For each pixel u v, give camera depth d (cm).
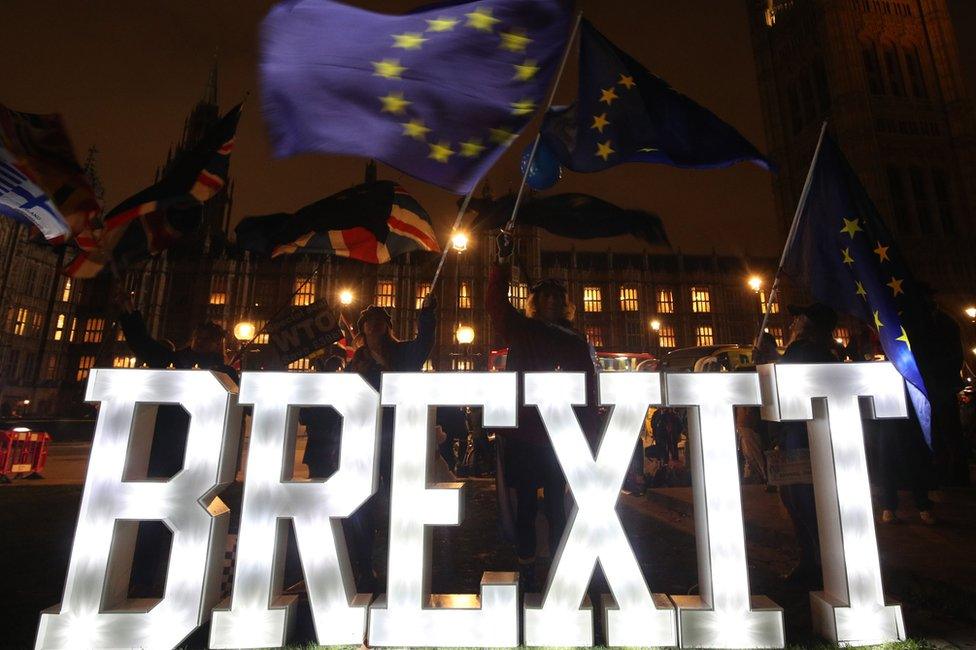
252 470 287
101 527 275
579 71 406
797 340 460
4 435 1084
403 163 323
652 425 1120
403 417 298
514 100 334
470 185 330
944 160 4928
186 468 283
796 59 5488
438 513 288
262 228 695
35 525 638
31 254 5203
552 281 409
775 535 534
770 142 5647
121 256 456
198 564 275
